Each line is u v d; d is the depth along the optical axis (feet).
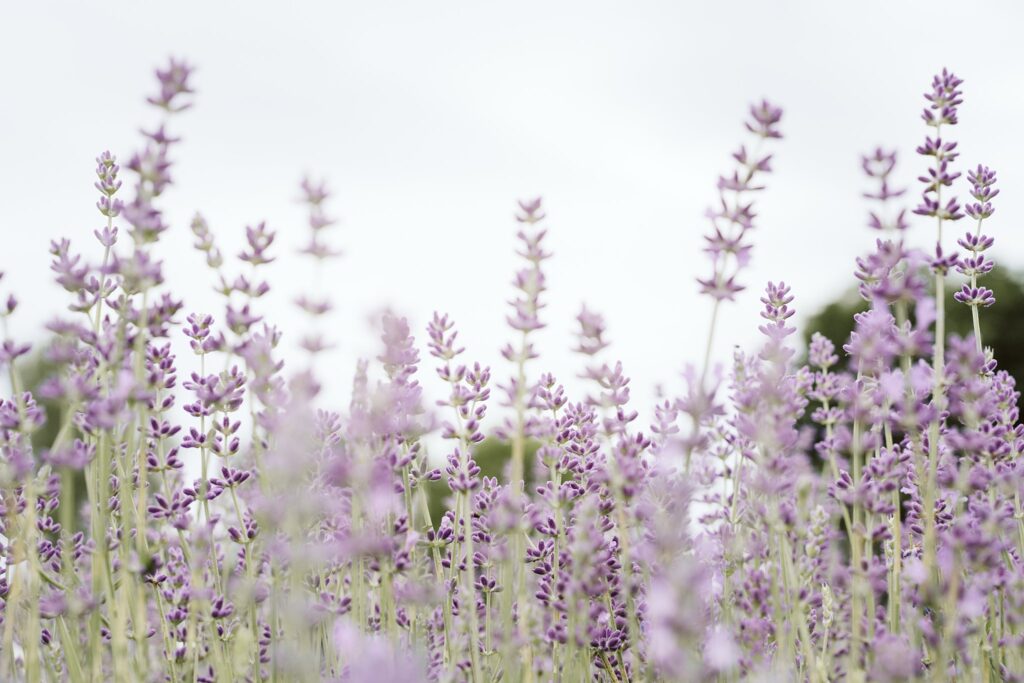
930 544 2.67
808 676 2.82
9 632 2.70
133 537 2.86
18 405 2.71
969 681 2.78
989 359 2.99
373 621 2.93
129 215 2.58
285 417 2.57
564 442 2.92
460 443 2.78
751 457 2.71
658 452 2.85
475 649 2.73
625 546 2.67
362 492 2.63
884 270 2.71
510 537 2.80
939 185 2.73
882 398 2.73
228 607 2.76
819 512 2.79
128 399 2.61
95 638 2.68
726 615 2.79
